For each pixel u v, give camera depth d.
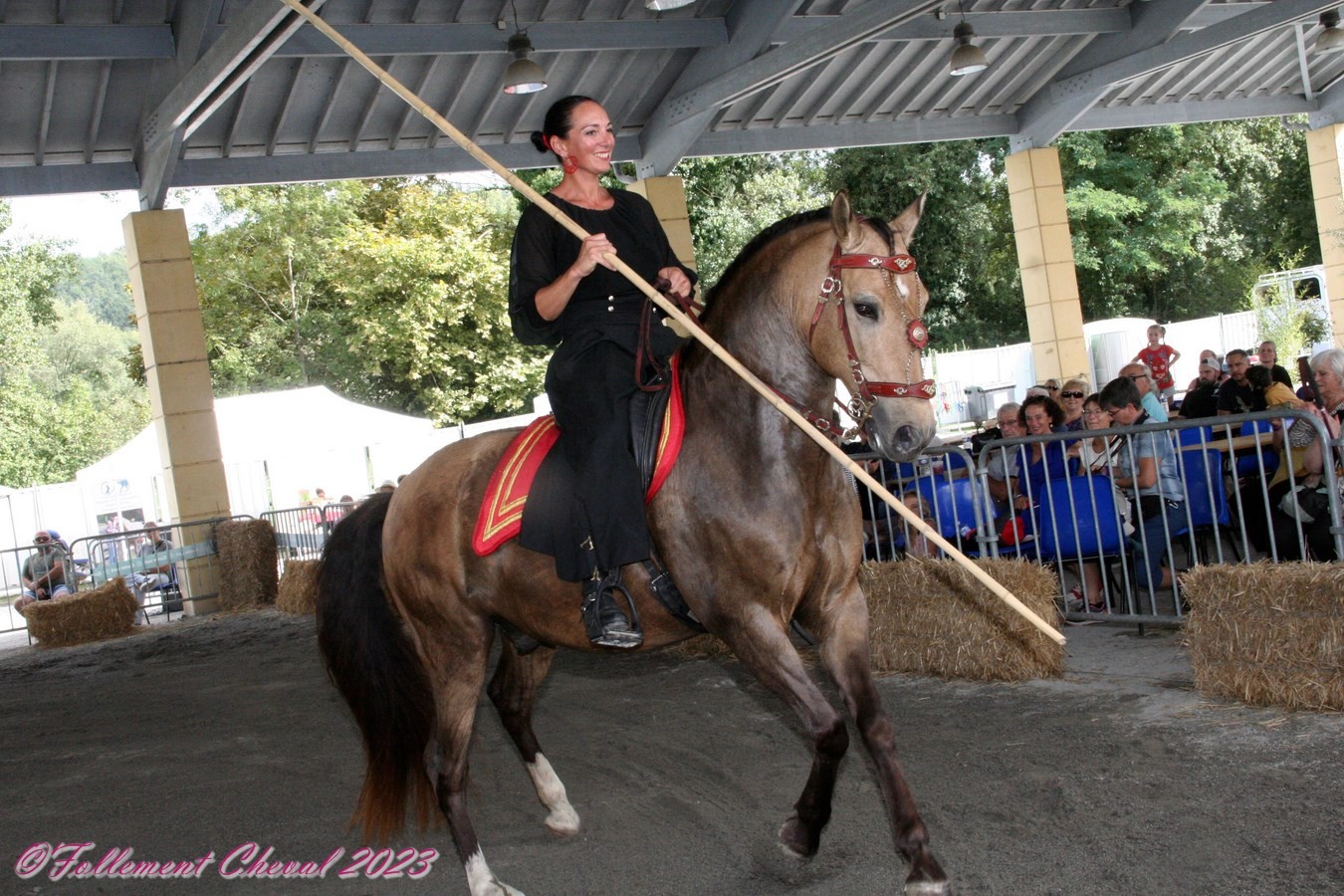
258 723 6.93
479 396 30.56
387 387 32.62
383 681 3.94
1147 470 6.42
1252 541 7.71
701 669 7.04
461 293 30.45
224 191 32.22
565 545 3.53
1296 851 3.30
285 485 20.80
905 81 15.09
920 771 4.50
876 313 3.07
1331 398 6.25
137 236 12.93
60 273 35.91
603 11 12.66
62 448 35.44
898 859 3.60
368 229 30.77
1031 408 7.28
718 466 3.33
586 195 3.75
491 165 3.34
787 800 4.33
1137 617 6.32
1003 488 7.48
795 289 3.26
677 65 13.75
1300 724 4.43
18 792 5.82
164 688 8.76
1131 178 29.92
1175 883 3.21
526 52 11.29
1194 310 30.50
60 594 13.77
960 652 5.94
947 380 22.17
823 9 13.59
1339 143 17.52
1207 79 16.73
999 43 14.88
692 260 14.56
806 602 3.38
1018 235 16.47
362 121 13.21
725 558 3.30
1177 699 5.01
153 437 18.50
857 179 29.22
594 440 3.44
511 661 4.30
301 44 11.34
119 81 12.07
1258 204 31.80
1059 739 4.68
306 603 11.72
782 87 14.52
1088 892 3.23
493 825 4.51
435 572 3.95
